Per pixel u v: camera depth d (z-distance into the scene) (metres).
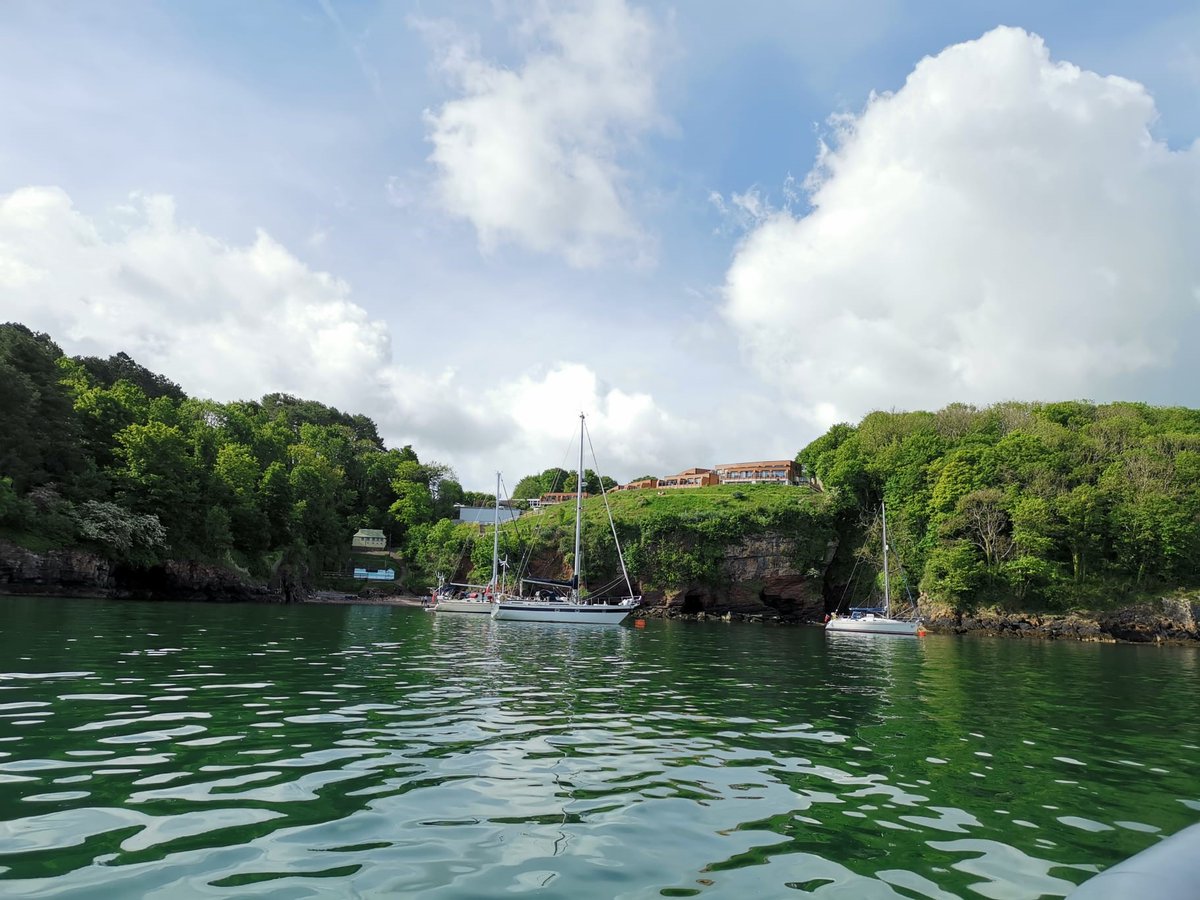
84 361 112.88
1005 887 6.40
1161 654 46.94
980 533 76.75
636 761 10.71
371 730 12.16
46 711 12.48
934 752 12.15
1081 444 84.00
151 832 7.02
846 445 101.56
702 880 6.34
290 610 58.53
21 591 55.91
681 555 92.50
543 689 18.30
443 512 146.50
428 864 6.47
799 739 12.86
